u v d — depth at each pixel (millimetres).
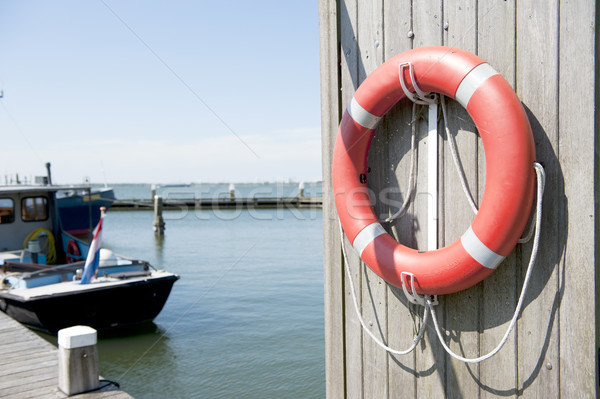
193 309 8820
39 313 6785
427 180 1944
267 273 11836
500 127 1600
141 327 7785
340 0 2262
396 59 1902
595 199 1488
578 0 1495
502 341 1633
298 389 5547
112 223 27266
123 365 6352
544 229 1604
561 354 1570
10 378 3920
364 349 2227
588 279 1497
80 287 7055
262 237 19047
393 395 2104
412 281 1840
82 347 3619
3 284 7375
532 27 1606
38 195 9680
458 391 1872
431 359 1960
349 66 2221
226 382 5754
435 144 1899
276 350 6746
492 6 1706
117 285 7129
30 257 9133
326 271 2395
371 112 1998
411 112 1986
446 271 1761
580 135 1506
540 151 1603
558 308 1574
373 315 2176
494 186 1628
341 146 2121
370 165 2152
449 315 1893
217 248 16672
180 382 5797
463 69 1701
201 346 6973
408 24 1968
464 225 1837
